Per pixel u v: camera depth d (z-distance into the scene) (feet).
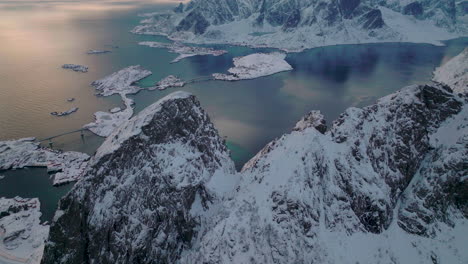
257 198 290.15
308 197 274.36
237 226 274.36
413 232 273.75
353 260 253.03
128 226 280.31
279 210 271.28
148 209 291.79
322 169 294.87
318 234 262.47
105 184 286.66
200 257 269.03
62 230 280.92
